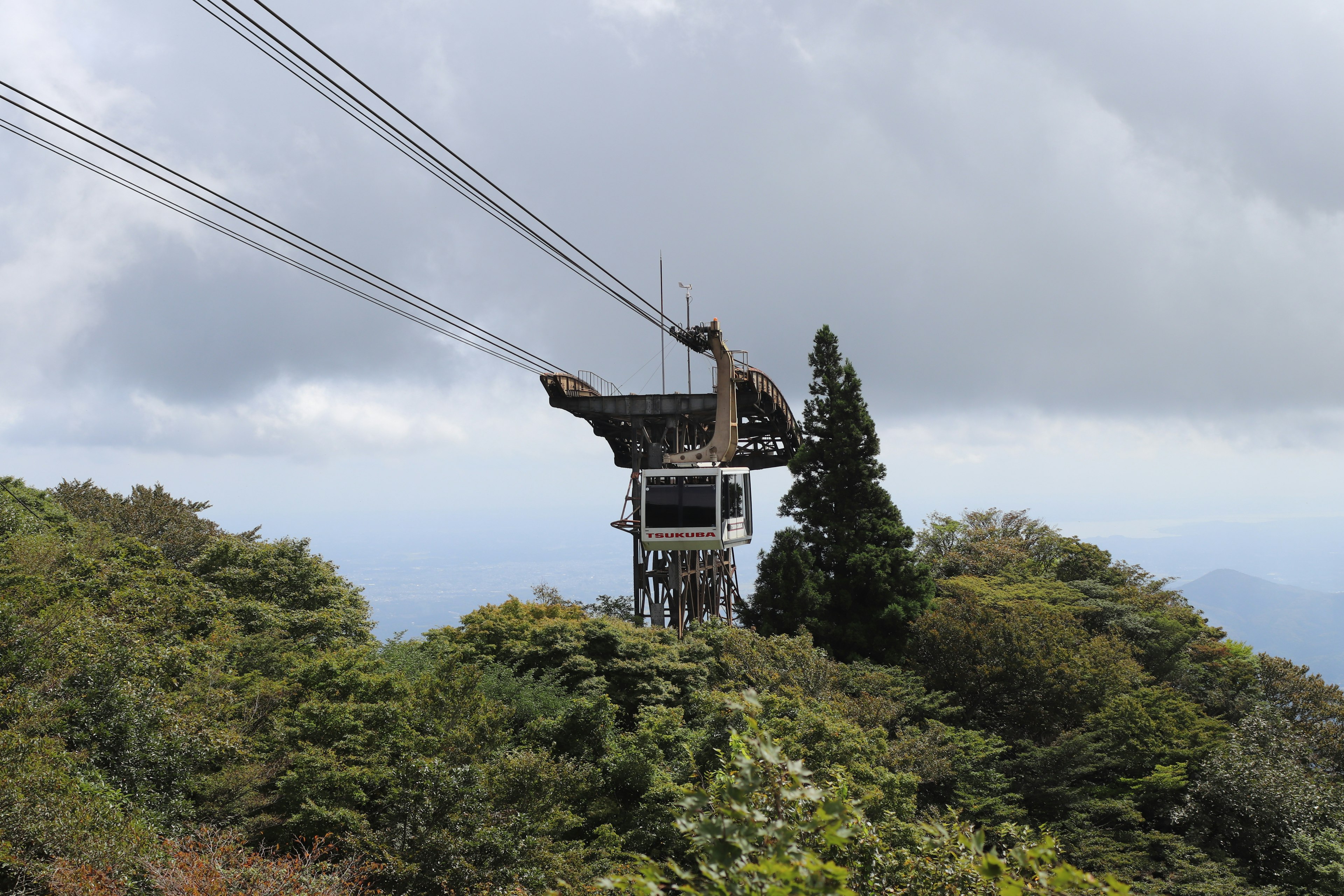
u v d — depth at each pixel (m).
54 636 20.67
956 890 8.31
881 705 32.97
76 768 17.39
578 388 58.78
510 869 17.81
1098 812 31.81
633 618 56.81
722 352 50.25
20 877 13.84
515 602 36.59
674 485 40.81
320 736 21.86
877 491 49.25
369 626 36.47
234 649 27.05
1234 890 27.69
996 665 38.06
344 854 18.39
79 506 45.06
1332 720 46.75
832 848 8.10
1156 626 50.66
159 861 14.70
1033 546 68.88
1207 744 35.56
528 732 25.31
